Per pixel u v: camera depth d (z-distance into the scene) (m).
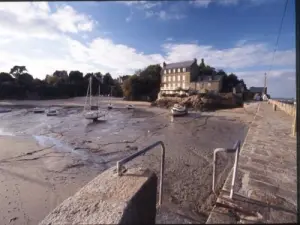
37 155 10.84
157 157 9.64
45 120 26.12
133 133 17.34
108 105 47.03
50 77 77.94
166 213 2.88
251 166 4.77
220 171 7.48
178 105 34.84
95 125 22.45
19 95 62.47
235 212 2.79
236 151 3.06
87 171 8.65
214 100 39.28
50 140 14.70
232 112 31.78
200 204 4.43
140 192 2.89
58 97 69.31
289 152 5.94
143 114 33.16
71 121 25.41
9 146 12.63
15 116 29.89
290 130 9.67
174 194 5.62
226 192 3.42
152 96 60.84
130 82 62.22
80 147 12.56
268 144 6.93
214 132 17.00
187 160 9.16
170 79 58.25
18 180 7.72
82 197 3.50
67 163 9.59
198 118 27.05
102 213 2.82
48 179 7.82
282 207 2.93
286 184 3.77
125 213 2.59
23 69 67.75
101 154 11.10
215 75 56.19
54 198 6.45
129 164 8.68
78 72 80.69
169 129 19.09
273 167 4.70
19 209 5.83
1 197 6.47
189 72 53.94
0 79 63.41
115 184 3.36
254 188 3.58
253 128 10.27
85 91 78.06
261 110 22.14
